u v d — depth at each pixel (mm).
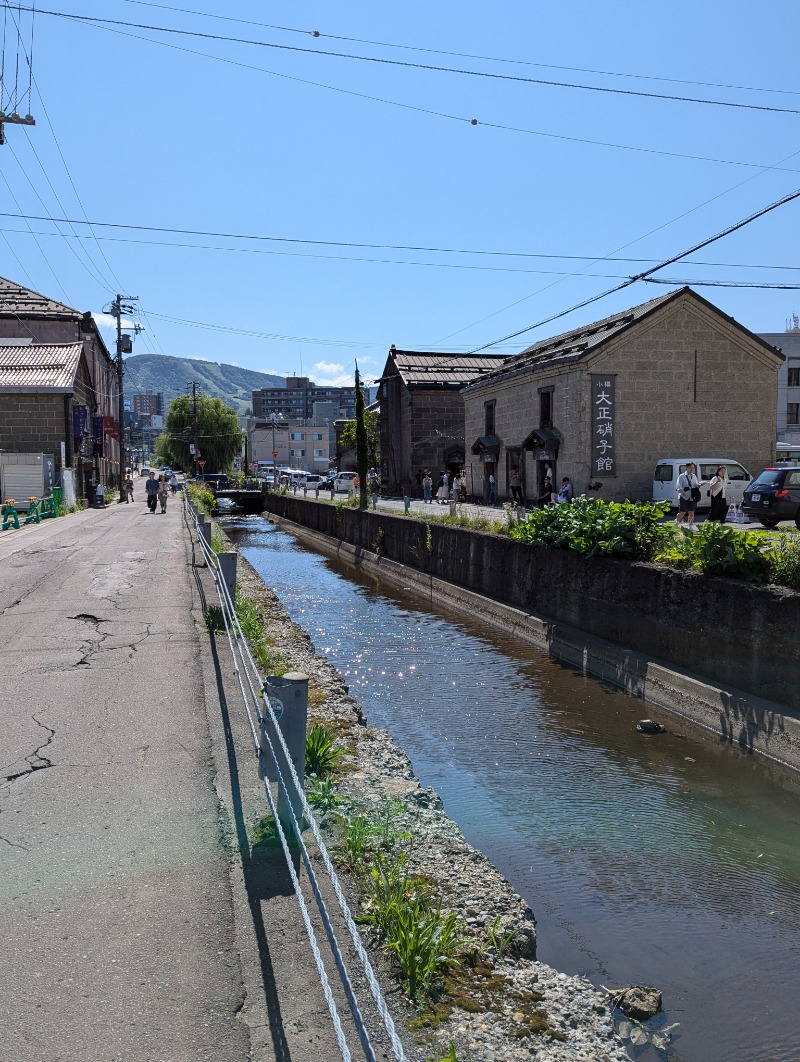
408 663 14109
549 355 28719
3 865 4367
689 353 25297
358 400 34062
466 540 20703
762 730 9336
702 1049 4285
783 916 5785
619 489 25047
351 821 5086
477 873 4738
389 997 3416
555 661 14266
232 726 6633
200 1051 2984
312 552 35594
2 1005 3232
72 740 6301
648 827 7344
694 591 11273
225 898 4055
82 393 42406
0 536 23391
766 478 18906
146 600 12523
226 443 93625
